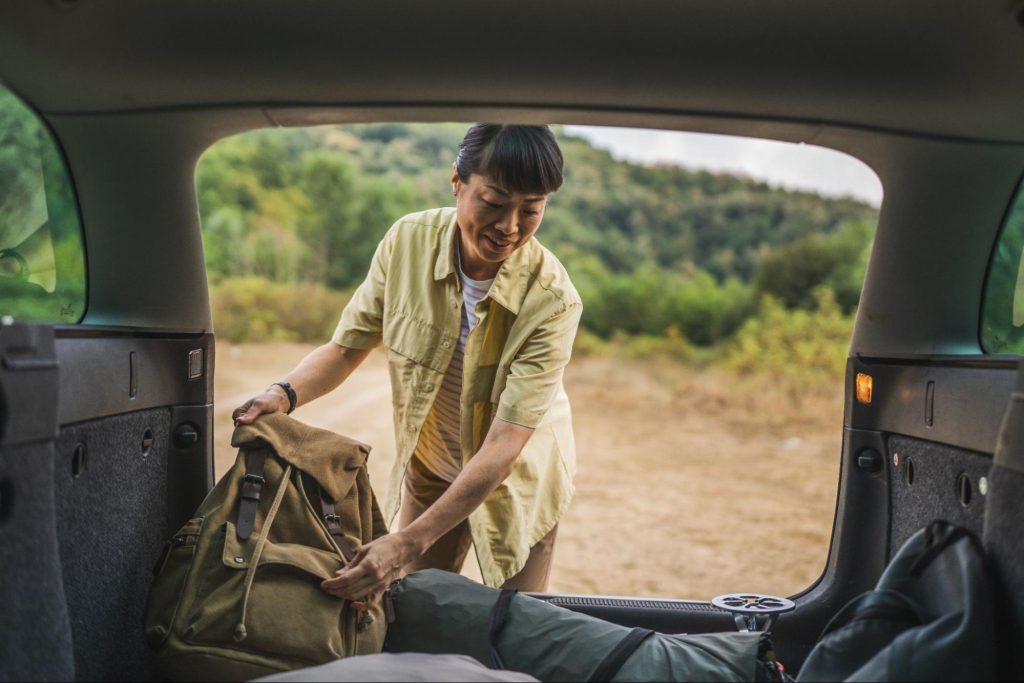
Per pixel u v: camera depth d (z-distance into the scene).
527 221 2.53
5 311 2.64
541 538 2.82
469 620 2.31
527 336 2.64
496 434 2.55
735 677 2.14
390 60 2.37
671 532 10.42
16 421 1.71
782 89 2.47
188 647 2.09
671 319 27.17
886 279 2.83
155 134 2.64
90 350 2.16
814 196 34.03
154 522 2.64
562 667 2.22
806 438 17.62
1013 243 2.76
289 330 25.55
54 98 2.51
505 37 2.28
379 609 2.32
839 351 23.12
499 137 2.46
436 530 2.38
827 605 2.87
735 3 2.18
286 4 2.19
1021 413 1.80
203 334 2.82
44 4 2.17
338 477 2.39
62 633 1.82
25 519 1.74
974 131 2.60
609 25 2.25
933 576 1.94
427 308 2.73
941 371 2.40
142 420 2.54
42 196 2.64
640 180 34.50
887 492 2.80
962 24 2.21
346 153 34.12
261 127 2.70
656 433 17.77
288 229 28.91
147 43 2.33
